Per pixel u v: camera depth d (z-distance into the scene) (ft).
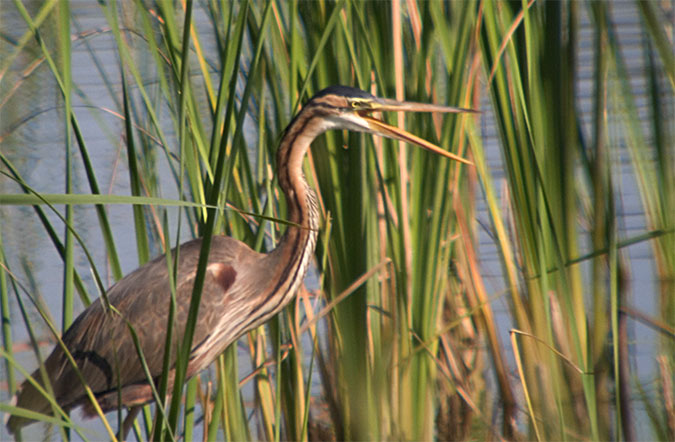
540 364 29.09
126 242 42.19
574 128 25.81
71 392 24.72
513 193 26.32
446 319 32.83
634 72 49.37
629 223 42.16
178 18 28.50
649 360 33.63
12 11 52.16
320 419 31.94
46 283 38.17
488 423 30.25
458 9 24.97
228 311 25.09
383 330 29.27
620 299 30.04
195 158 24.22
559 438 29.35
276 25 25.11
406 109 24.07
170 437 18.57
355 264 25.84
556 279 28.14
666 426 30.40
